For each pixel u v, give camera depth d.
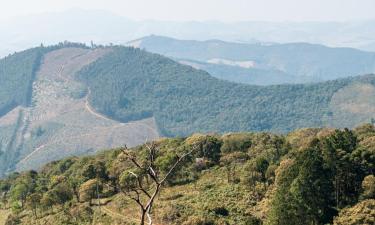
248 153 191.00
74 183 190.00
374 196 116.62
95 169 192.62
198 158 193.62
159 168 177.00
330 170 122.06
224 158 187.75
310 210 112.12
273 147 188.25
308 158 117.50
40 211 185.75
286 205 112.06
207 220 135.25
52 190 184.88
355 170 123.06
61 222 164.75
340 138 134.12
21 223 181.12
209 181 173.38
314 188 113.50
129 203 165.62
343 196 122.06
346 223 105.69
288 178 124.06
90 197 176.38
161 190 170.25
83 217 164.62
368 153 126.50
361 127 185.12
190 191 166.38
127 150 36.03
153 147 35.31
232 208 144.25
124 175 159.38
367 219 104.25
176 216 144.62
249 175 158.00
